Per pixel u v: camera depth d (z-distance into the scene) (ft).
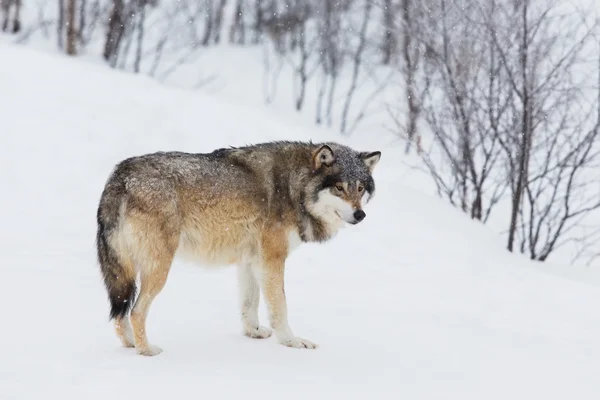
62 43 165.17
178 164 48.39
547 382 45.01
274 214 50.85
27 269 62.80
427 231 89.76
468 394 41.91
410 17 127.54
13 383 37.60
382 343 51.37
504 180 104.78
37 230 79.41
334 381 42.37
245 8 201.05
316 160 51.88
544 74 117.08
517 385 44.06
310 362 46.01
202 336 50.29
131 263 46.55
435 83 124.67
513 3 115.85
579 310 66.80
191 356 45.37
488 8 112.06
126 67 164.76
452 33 114.21
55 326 48.42
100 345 45.91
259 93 160.66
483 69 112.37
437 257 82.43
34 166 92.12
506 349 52.01
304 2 184.34
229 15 205.36
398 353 49.16
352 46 178.50
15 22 169.68
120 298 45.88
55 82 109.81
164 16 188.03
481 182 103.14
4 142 94.89
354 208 51.93
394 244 84.89
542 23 119.03
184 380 40.22
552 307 67.21
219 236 49.67
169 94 115.55
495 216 113.09
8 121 98.73
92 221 83.82
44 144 96.12
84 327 49.08
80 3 175.83
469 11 112.68
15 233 77.56
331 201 52.29
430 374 45.09
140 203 46.26
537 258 97.60
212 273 69.00
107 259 46.42
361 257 80.53
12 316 49.16
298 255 79.25
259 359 45.78
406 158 130.72
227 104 119.75
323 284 69.56
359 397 39.88
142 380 39.68
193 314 55.36
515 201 97.45
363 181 53.36
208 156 50.47
